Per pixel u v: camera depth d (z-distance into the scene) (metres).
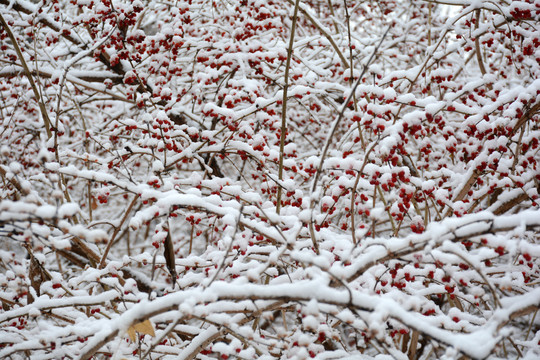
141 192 2.90
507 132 3.01
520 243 2.12
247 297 2.11
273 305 2.41
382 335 1.95
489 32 3.69
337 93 5.07
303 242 3.14
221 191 3.14
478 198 3.49
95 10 3.91
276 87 5.69
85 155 3.27
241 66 3.74
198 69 5.09
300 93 3.44
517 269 3.12
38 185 5.61
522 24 4.09
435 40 5.32
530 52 3.51
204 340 2.67
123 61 4.69
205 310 2.15
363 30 6.28
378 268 2.77
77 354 2.80
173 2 5.39
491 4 3.65
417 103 3.10
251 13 4.02
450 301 3.09
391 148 2.73
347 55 4.68
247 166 6.27
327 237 3.17
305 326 1.99
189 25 4.73
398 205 2.87
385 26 5.62
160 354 3.15
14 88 4.55
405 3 6.21
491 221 2.16
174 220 6.93
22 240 2.32
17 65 4.19
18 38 4.28
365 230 2.26
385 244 2.26
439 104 2.91
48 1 4.11
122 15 3.87
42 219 2.07
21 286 2.62
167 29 3.88
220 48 4.07
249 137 3.48
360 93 2.90
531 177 3.30
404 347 3.48
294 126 5.35
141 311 2.24
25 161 4.82
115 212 6.96
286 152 3.43
